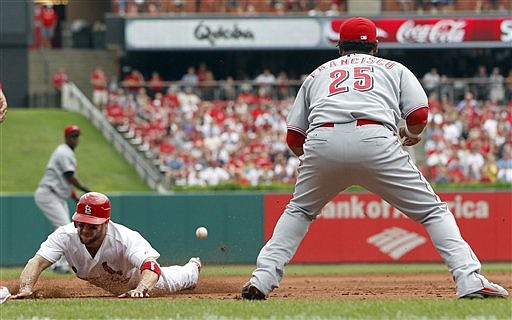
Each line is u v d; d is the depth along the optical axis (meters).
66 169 47.25
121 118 89.38
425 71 103.44
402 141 25.73
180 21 101.25
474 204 57.50
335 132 24.00
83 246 26.75
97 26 111.25
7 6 98.50
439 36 100.25
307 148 24.38
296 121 25.50
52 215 47.47
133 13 102.69
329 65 25.23
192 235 56.66
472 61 102.88
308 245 56.81
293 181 75.69
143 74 105.06
